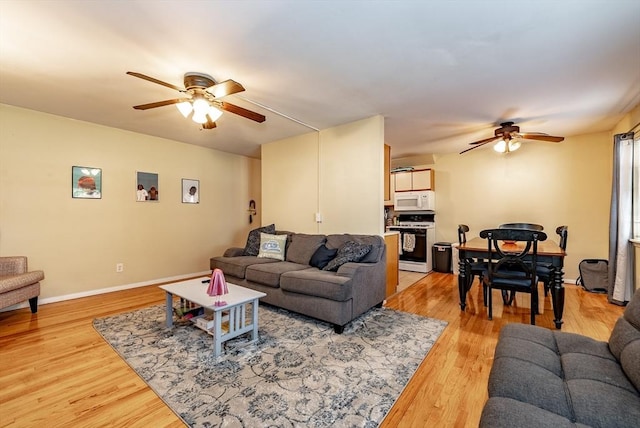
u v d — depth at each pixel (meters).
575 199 4.42
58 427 1.46
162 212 4.55
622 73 2.42
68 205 3.64
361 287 2.86
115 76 2.49
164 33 1.89
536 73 2.43
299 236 3.89
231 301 2.29
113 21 1.77
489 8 1.66
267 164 4.82
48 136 3.48
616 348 1.38
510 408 1.02
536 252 2.70
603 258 4.21
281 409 1.60
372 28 1.84
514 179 4.91
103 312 3.14
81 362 2.09
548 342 1.56
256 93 2.84
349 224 3.75
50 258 3.50
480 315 3.08
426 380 1.88
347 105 3.16
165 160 4.58
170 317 2.71
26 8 1.64
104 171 3.93
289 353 2.23
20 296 2.88
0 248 3.19
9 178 3.24
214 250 5.28
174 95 2.90
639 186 3.31
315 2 1.61
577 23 1.77
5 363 2.07
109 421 1.51
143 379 1.88
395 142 4.77
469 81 2.58
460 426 1.48
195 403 1.64
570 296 3.76
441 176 5.65
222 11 1.68
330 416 1.54
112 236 4.01
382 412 1.58
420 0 1.59
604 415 0.99
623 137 3.39
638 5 1.61
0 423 1.49
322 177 4.05
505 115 3.48
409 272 5.46
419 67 2.34
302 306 2.83
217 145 5.01
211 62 2.26
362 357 2.17
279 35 1.92
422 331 2.65
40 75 2.48
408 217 5.93
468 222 5.34
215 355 2.15
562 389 1.14
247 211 5.87
